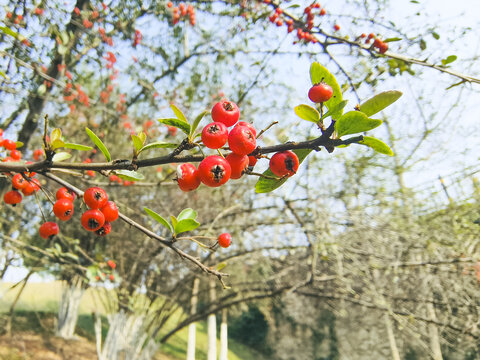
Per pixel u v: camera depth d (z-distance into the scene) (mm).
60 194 1669
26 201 5973
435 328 6047
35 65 3537
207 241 6805
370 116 1208
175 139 6164
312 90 1225
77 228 6504
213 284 7934
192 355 7828
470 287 5660
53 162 1326
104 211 1560
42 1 3883
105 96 5945
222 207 7105
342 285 6285
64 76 4602
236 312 11125
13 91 3762
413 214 6332
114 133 6336
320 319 11250
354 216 6137
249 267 9148
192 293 8273
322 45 4609
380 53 3912
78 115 5715
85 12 4488
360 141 1198
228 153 1354
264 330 13969
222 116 1340
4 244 4887
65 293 9797
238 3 5344
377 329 8500
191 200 7121
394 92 1155
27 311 9742
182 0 5570
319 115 1235
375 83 4801
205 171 1232
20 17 3748
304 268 7902
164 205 6984
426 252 6059
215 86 6602
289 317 12719
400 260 6301
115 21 4992
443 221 6043
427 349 5602
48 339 8688
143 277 7859
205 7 5605
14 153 2020
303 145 1261
